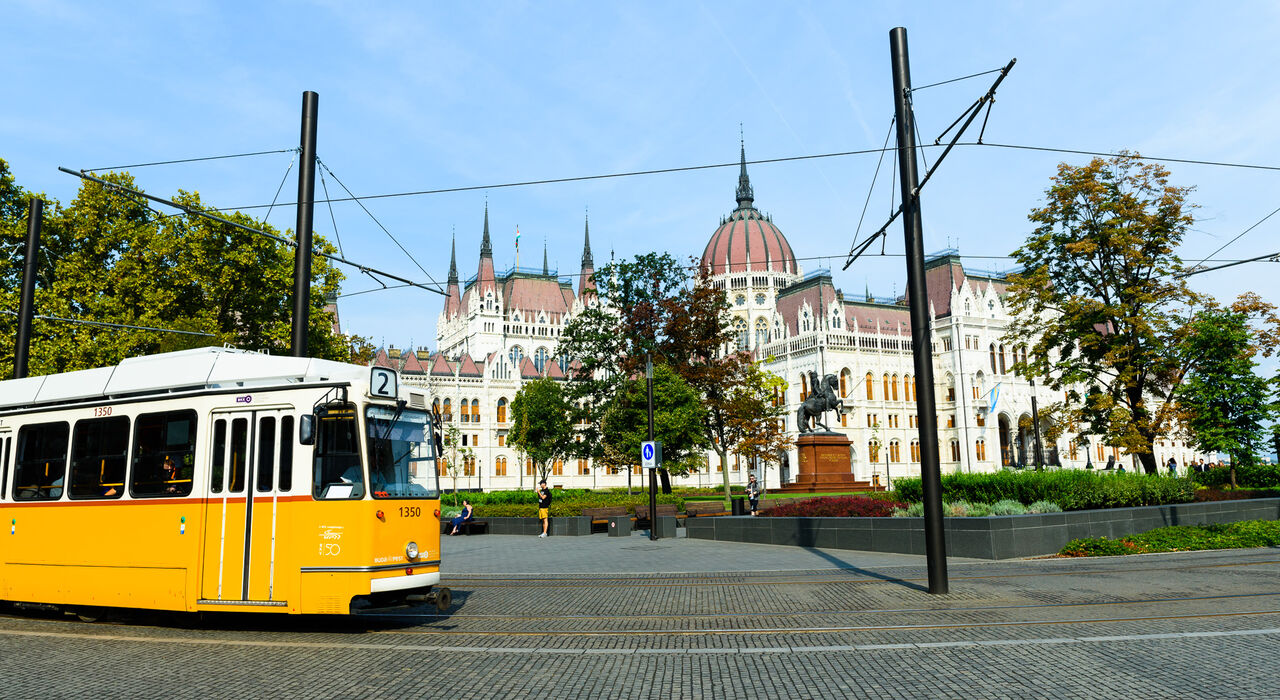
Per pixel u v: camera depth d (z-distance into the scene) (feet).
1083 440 122.62
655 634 35.78
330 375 38.11
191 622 41.14
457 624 39.37
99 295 114.83
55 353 106.93
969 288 369.09
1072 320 118.11
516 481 380.99
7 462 44.55
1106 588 46.70
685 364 138.72
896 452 360.89
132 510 39.99
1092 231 117.80
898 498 89.40
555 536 104.32
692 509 127.65
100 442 41.86
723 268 460.14
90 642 35.68
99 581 40.32
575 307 548.31
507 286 549.95
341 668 29.66
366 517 36.19
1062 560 63.31
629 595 48.60
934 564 45.57
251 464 37.78
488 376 384.47
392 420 38.63
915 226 46.52
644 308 137.49
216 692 26.32
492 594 50.42
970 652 30.48
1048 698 24.14
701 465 134.51
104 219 121.39
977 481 81.82
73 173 51.29
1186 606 40.04
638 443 126.93
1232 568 55.52
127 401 41.39
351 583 35.63
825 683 26.48
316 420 36.73
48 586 41.83
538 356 531.91
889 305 389.39
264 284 125.39
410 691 26.17
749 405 140.77
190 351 41.70
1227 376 112.68
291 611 35.86
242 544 37.19
